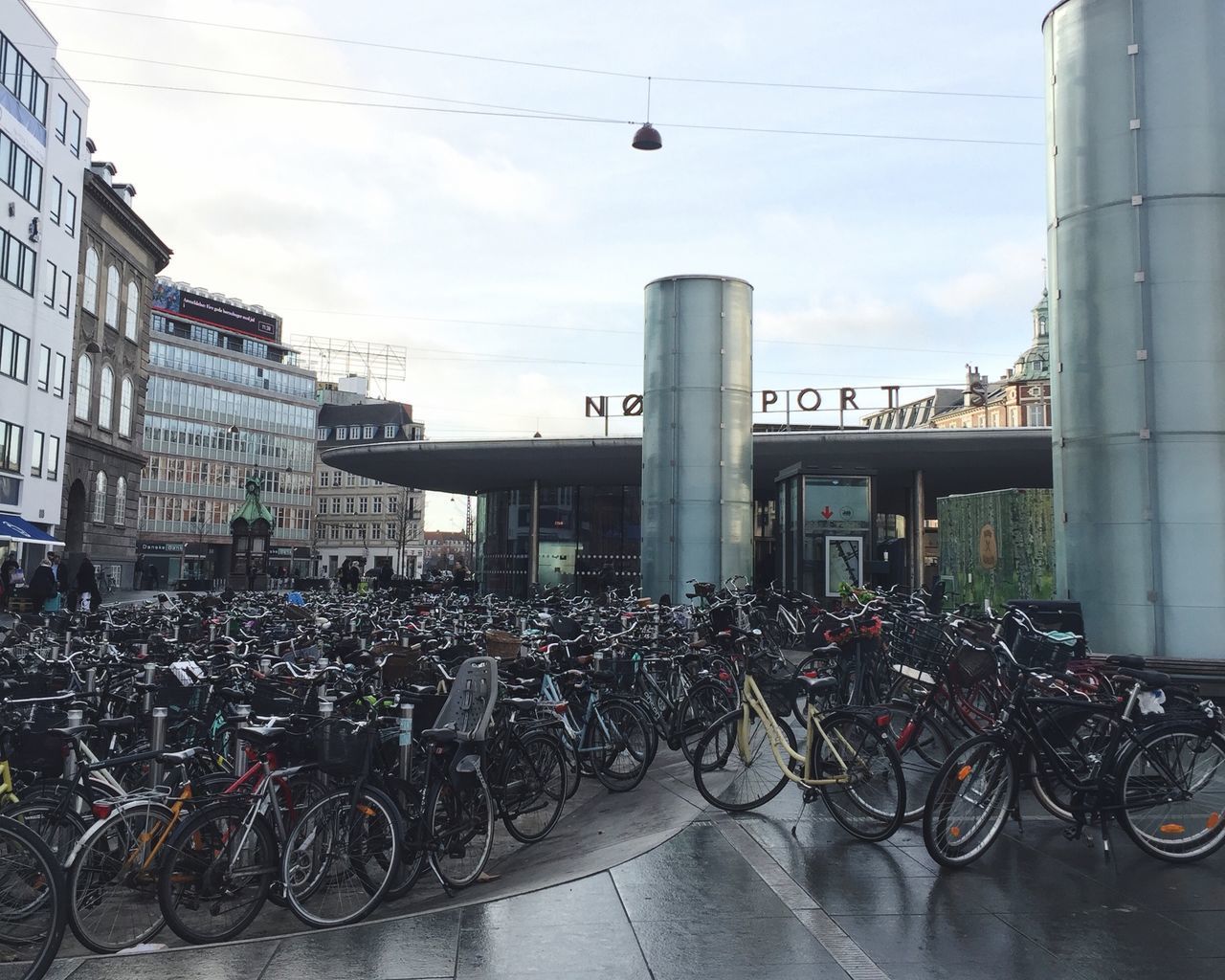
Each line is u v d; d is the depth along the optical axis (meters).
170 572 83.00
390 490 100.88
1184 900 4.72
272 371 94.50
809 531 18.38
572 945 4.18
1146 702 5.48
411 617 11.34
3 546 32.22
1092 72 9.55
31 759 5.16
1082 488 9.54
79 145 38.12
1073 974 3.87
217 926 4.71
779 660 7.96
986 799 5.33
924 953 4.07
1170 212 9.12
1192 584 8.91
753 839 5.73
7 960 3.97
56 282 36.03
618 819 6.77
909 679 7.88
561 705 7.32
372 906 5.12
